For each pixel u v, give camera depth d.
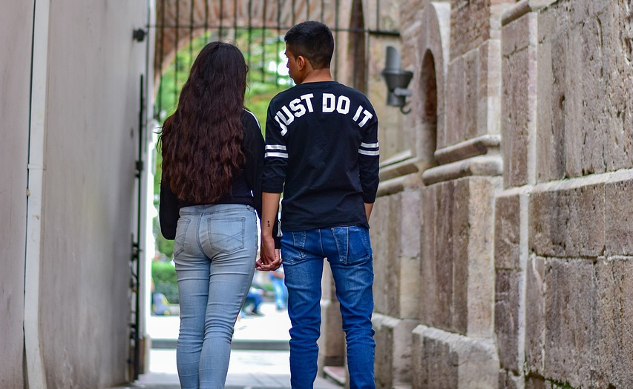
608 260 4.77
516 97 6.24
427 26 8.27
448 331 7.06
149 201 11.41
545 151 5.82
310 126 4.91
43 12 5.38
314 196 4.94
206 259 4.94
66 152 5.96
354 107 4.96
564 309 5.33
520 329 6.03
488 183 6.62
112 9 7.61
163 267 28.59
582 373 5.05
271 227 4.93
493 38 6.63
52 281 5.62
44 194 5.36
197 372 4.88
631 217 4.52
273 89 27.47
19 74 5.09
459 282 6.81
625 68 4.71
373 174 5.04
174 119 4.93
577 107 5.32
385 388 8.64
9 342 4.93
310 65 5.08
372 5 10.78
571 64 5.41
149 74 10.88
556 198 5.50
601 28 5.00
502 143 6.54
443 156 7.46
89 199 6.75
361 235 4.96
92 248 6.90
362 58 11.40
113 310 7.92
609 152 4.89
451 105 7.45
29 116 5.32
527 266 5.96
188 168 4.81
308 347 4.98
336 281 5.02
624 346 4.56
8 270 4.91
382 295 9.18
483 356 6.51
